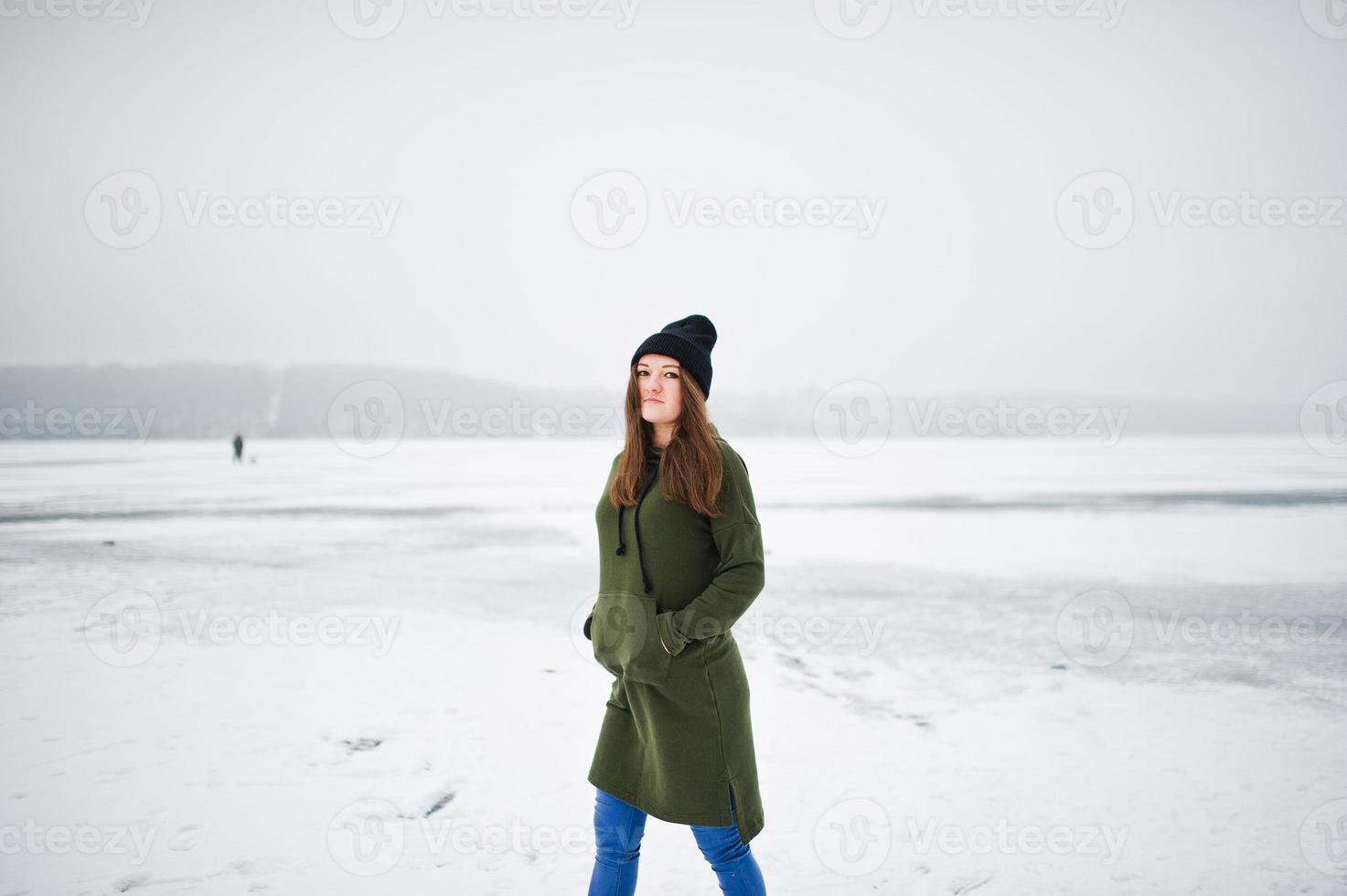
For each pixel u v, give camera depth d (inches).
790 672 215.0
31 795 133.3
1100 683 205.5
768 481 1074.1
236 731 166.1
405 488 951.6
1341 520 587.2
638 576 84.5
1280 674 214.1
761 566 82.7
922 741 161.6
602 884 85.8
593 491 911.0
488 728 168.4
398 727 168.6
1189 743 160.9
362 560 415.5
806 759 152.2
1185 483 997.8
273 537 507.5
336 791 136.0
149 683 201.0
